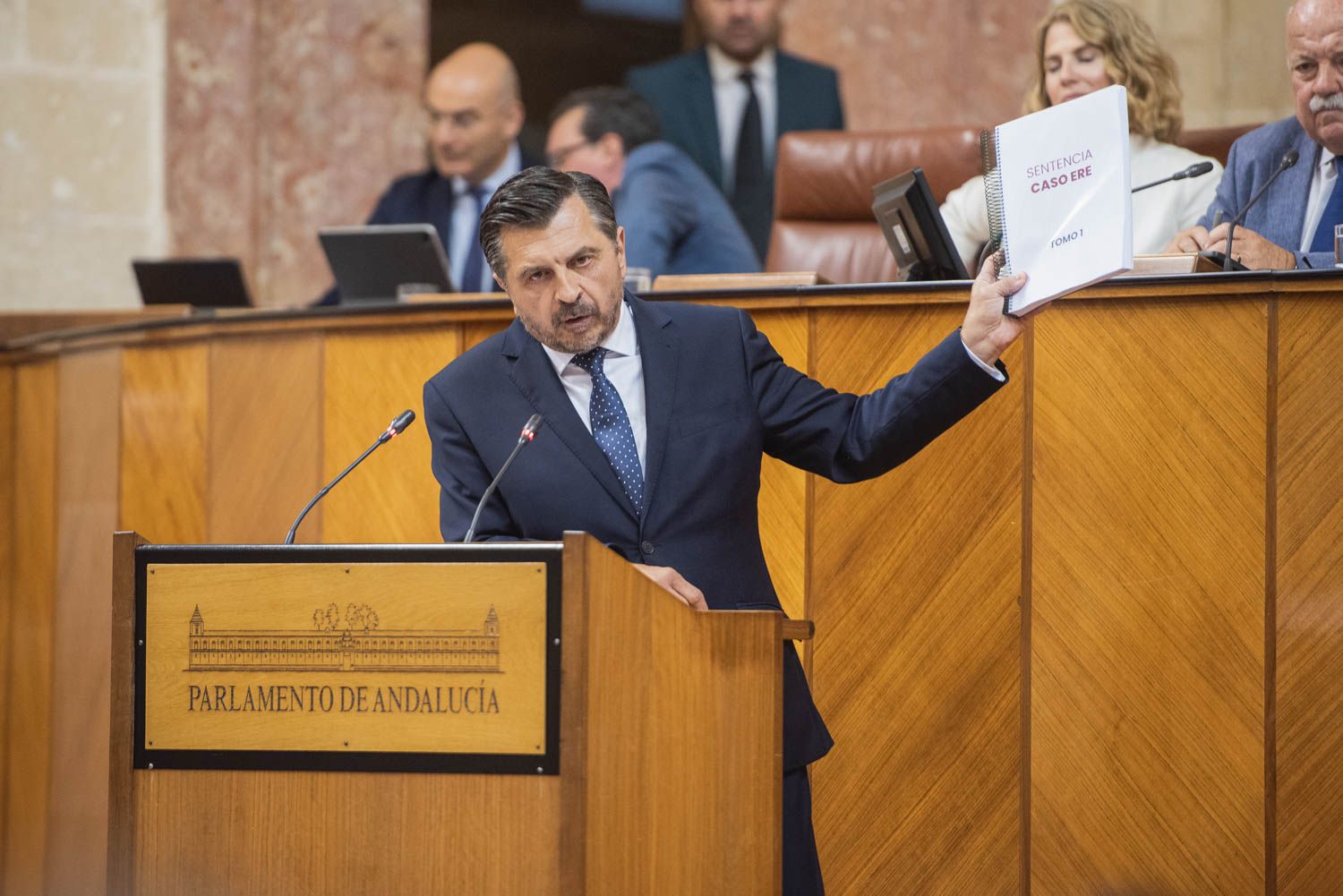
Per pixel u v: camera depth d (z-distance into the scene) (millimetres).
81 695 16328
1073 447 10883
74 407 16531
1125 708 10688
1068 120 8242
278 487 14375
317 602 7773
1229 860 10438
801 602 11547
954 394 8516
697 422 9031
